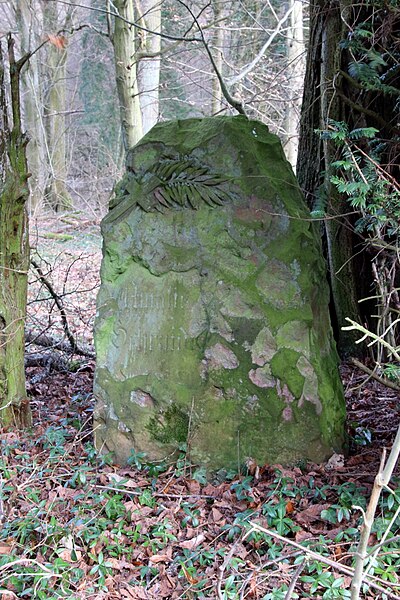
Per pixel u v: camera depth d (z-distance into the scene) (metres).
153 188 4.80
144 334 4.79
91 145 24.06
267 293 4.60
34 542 3.85
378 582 3.23
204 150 4.74
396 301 5.49
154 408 4.75
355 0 6.52
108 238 4.89
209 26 9.78
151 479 4.55
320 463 4.58
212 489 4.39
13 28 18.98
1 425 5.45
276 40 15.54
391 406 5.88
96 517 4.00
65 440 5.32
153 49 12.55
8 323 5.41
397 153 6.23
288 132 13.16
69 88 25.27
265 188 4.63
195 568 3.57
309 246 4.66
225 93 7.88
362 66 6.04
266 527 3.79
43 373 7.43
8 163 5.26
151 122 12.94
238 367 4.61
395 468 4.41
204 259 4.66
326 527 3.80
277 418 4.57
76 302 10.06
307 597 3.22
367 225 5.74
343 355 7.39
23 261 5.46
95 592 3.40
